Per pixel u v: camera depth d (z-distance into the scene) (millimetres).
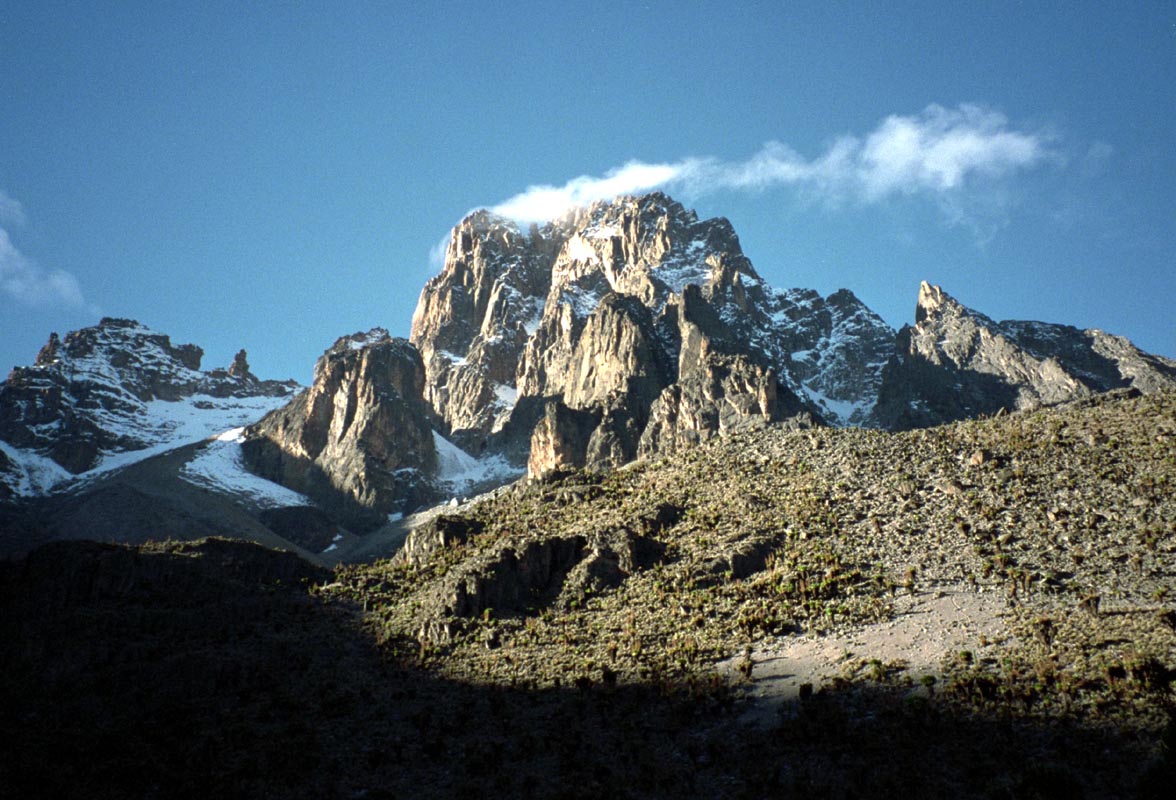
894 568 104562
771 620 96000
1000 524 110688
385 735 85188
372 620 115562
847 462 138625
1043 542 104312
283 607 118875
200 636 108625
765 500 130125
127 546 133125
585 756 76938
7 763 81312
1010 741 67562
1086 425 136875
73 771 80188
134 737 86500
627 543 119250
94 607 114312
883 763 67812
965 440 141250
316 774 78438
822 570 106562
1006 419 154375
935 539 109938
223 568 130125
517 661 97750
